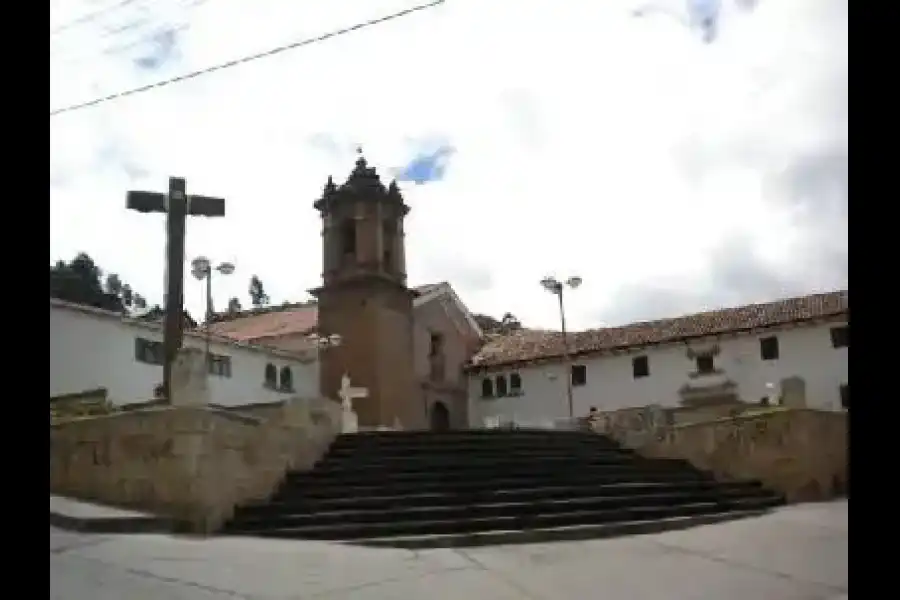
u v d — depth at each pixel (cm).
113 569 738
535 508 1095
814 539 943
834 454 1377
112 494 985
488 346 2998
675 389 2380
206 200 1631
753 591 699
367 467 1227
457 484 1167
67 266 1712
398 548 898
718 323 2358
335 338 2466
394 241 2597
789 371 2153
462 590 702
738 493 1334
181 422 970
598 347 2559
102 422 1006
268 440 1112
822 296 2195
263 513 1024
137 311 1880
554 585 723
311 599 661
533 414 2700
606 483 1294
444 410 2770
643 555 861
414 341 2669
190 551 833
